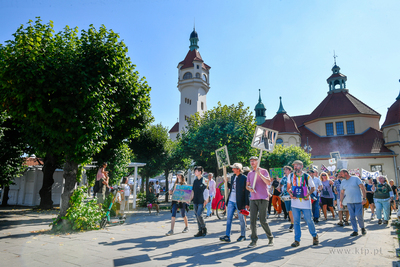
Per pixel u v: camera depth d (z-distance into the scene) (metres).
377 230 7.79
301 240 6.20
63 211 7.98
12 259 4.58
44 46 7.27
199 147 18.14
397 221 9.41
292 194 5.68
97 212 8.28
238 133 17.45
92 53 7.98
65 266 4.17
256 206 5.59
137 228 8.14
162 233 7.22
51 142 8.09
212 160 18.94
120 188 10.88
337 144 39.78
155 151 23.56
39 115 7.24
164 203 22.41
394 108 37.03
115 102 8.89
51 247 5.47
